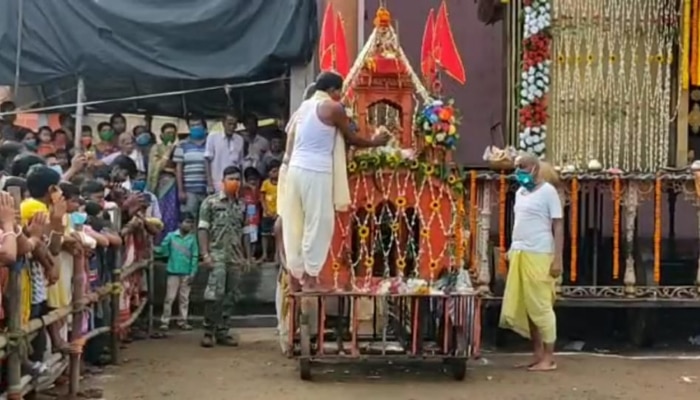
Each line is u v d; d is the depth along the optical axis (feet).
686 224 35.63
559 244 26.96
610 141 31.53
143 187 34.60
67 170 32.04
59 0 34.65
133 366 26.81
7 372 18.51
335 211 24.81
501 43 38.22
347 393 23.76
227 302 30.37
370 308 29.14
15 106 36.55
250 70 34.76
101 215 26.08
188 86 38.11
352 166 25.07
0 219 17.21
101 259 26.07
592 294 30.12
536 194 27.02
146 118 40.27
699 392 24.53
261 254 36.27
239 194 32.89
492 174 29.81
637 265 30.96
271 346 30.14
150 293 32.50
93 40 34.53
